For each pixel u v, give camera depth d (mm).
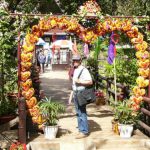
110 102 13555
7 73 10562
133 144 9258
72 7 16719
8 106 10195
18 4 15734
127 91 11773
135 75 13703
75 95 9578
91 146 9125
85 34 10117
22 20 9711
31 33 9734
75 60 9414
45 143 8961
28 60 9633
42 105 9398
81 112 9641
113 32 10828
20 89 9617
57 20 9836
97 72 16234
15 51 10453
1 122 9992
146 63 10078
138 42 10148
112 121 10086
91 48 19453
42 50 31828
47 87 21203
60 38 31375
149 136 9555
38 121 9461
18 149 8391
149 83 9930
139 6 14508
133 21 10172
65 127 10398
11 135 9359
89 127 10516
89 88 9445
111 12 17156
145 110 9703
